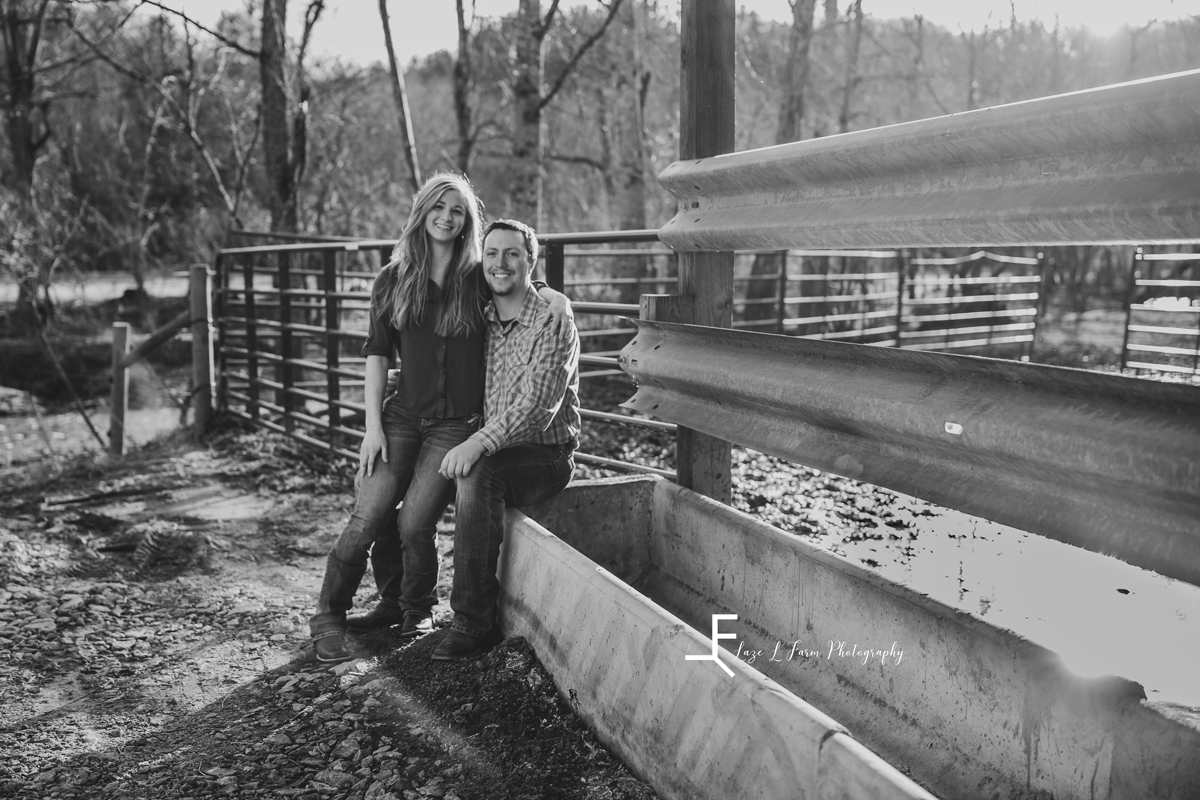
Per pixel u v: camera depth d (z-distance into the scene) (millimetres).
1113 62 20734
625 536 4137
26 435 12914
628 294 14648
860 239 3084
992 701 2557
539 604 3404
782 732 2166
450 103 35719
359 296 7492
